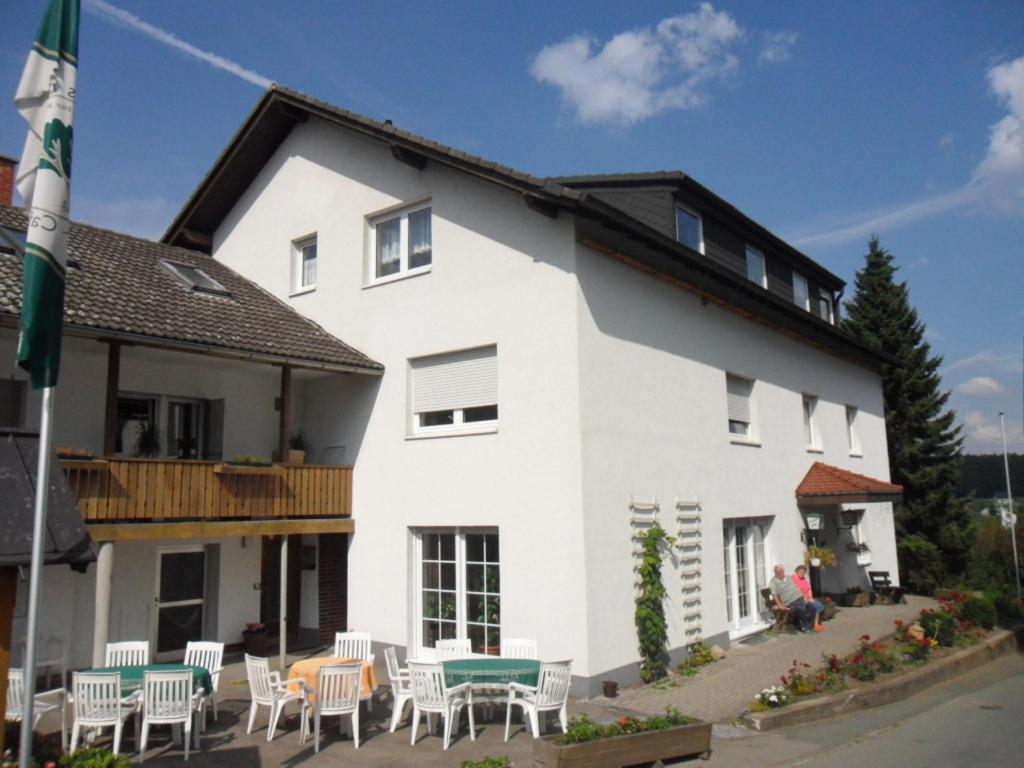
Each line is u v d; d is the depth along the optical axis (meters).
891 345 28.33
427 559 12.84
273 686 8.98
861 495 16.19
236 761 8.03
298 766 7.89
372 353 13.90
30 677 5.55
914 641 13.20
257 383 14.70
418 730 9.20
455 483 12.31
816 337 18.55
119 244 15.23
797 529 16.98
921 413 27.73
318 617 14.66
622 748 7.68
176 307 12.77
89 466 10.40
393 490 13.19
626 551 11.48
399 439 13.23
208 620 13.71
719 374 14.59
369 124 13.64
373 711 10.13
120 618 12.45
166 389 13.41
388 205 14.01
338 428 14.34
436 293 12.98
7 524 5.71
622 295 12.19
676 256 12.65
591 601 10.67
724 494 14.20
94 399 12.50
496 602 11.75
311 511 13.14
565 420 11.10
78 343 11.73
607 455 11.39
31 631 5.56
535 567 11.16
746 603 15.06
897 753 8.43
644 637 11.30
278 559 15.20
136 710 8.34
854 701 10.45
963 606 16.20
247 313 13.99
